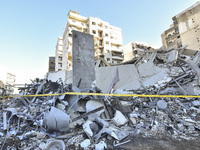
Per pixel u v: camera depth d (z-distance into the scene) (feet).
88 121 11.85
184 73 26.45
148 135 11.13
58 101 13.16
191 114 16.15
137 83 34.45
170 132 11.69
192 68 26.91
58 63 129.59
